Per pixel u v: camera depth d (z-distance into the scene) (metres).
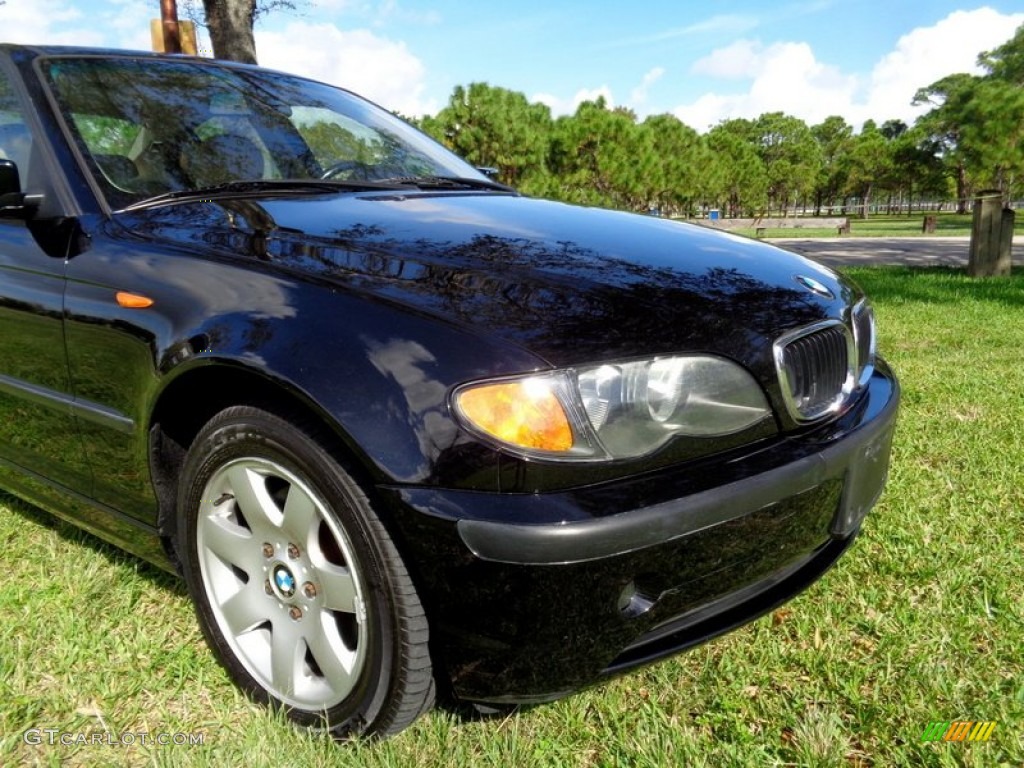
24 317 2.18
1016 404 4.09
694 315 1.70
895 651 2.01
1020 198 44.75
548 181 19.39
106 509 2.17
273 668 1.82
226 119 2.68
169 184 2.34
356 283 1.69
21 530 2.72
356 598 1.63
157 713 1.86
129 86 2.56
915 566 2.44
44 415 2.23
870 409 2.04
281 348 1.63
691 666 2.00
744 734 1.74
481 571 1.46
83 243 2.11
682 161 31.23
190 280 1.85
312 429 1.62
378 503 1.56
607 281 1.76
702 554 1.57
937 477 3.12
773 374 1.73
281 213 2.13
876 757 1.70
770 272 2.05
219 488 1.85
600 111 21.16
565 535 1.43
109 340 1.95
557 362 1.50
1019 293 8.11
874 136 68.75
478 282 1.69
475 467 1.47
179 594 2.33
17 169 2.17
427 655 1.60
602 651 1.54
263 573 1.82
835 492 1.84
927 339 5.90
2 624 2.16
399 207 2.27
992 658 2.01
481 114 18.66
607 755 1.70
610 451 1.52
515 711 1.84
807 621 2.16
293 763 1.65
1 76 2.46
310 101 3.03
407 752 1.69
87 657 2.03
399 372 1.53
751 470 1.64
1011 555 2.50
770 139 85.81
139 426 1.93
